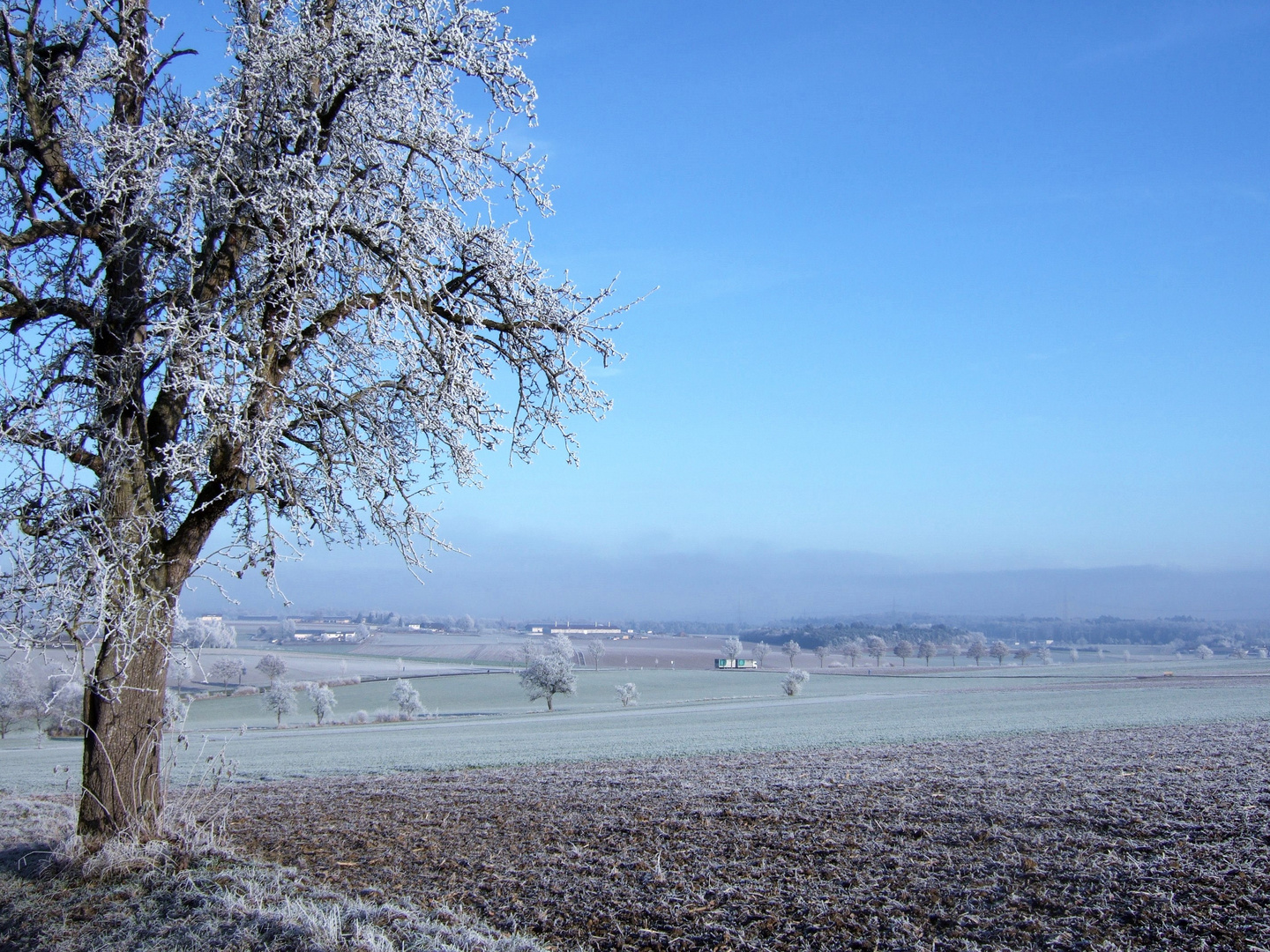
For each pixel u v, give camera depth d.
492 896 7.54
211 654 130.38
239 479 8.84
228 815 10.88
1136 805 10.48
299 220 7.92
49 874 8.21
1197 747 18.30
